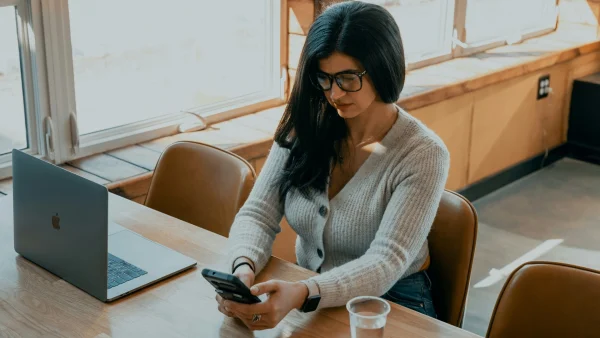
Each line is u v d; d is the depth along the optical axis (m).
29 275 1.73
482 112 4.08
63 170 1.63
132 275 1.69
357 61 1.62
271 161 1.93
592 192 4.38
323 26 1.64
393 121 1.79
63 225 1.66
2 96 2.59
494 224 3.91
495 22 4.52
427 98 3.58
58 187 1.65
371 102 1.72
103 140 2.86
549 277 1.51
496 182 4.36
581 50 4.64
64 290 1.66
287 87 3.46
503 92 4.19
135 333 1.48
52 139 2.68
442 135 3.85
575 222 3.96
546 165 4.78
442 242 1.87
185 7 3.04
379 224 1.77
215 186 2.19
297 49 3.36
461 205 1.84
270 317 1.46
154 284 1.67
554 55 4.41
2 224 1.99
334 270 1.63
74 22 2.69
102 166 2.71
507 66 4.09
